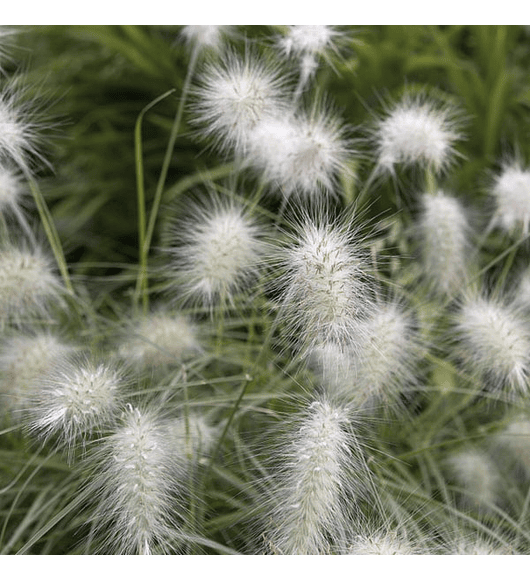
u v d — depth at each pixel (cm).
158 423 89
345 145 97
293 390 97
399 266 103
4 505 96
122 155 130
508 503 99
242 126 94
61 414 84
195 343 99
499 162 120
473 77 121
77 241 125
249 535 90
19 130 94
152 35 125
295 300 86
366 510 90
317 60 102
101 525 87
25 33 128
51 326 102
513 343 93
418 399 101
